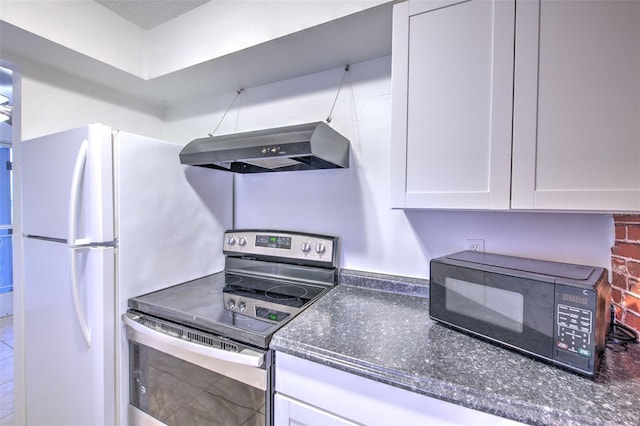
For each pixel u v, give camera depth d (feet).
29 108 5.02
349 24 3.89
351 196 5.11
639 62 2.44
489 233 4.12
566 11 2.67
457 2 3.12
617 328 3.06
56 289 4.29
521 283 2.64
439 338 3.01
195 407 3.50
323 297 4.39
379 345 2.86
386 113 4.81
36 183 4.59
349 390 2.65
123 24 5.29
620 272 3.21
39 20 4.23
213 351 3.17
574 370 2.35
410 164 3.37
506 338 2.75
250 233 5.69
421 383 2.34
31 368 4.93
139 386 3.99
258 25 4.39
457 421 2.26
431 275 3.38
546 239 3.77
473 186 3.07
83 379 3.98
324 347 2.81
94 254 3.77
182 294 4.50
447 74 3.18
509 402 2.10
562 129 2.70
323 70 5.28
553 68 2.72
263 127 5.97
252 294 4.61
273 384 3.05
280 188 5.78
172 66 5.34
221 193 5.87
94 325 3.81
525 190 2.85
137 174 4.19
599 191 2.58
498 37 2.93
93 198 3.75
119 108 6.36
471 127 3.07
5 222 11.65
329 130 4.25
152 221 4.43
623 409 1.98
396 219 4.75
